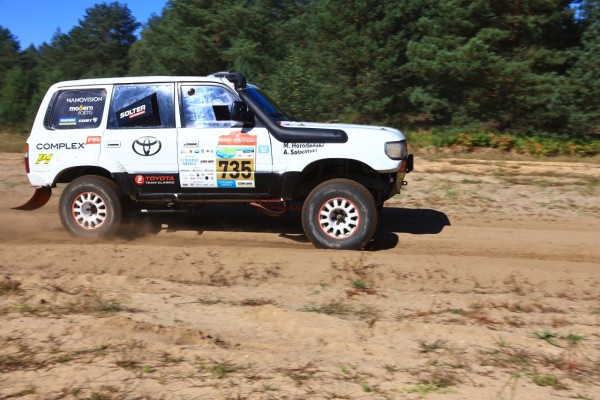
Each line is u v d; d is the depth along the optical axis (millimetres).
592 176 13000
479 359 4297
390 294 5879
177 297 5699
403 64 22859
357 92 22938
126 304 5410
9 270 6629
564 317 5211
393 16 21828
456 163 14820
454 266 6613
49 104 7785
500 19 19391
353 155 7188
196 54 27297
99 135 7609
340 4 22266
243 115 7219
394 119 23031
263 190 7414
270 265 6711
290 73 20234
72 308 5203
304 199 7848
